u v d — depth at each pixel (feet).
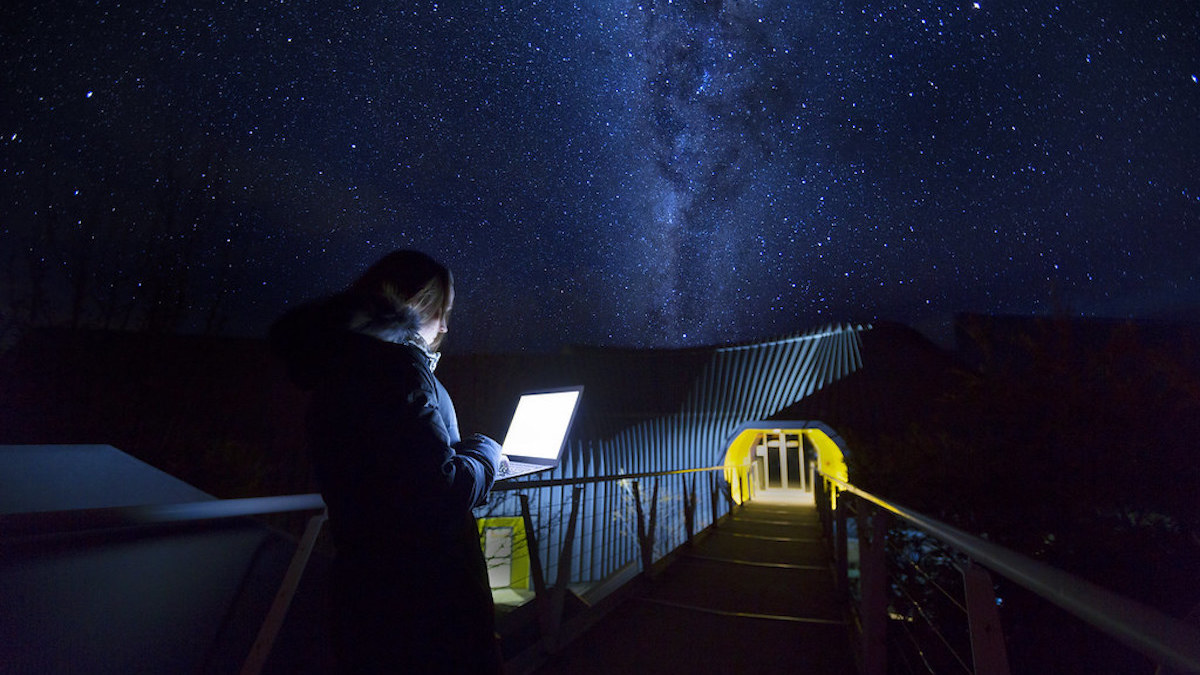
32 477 6.60
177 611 5.97
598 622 14.03
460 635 3.59
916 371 61.16
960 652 12.50
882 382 61.41
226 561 6.82
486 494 3.95
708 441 65.77
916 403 57.11
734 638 13.07
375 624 3.47
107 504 6.56
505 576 32.53
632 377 68.59
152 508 4.83
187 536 6.64
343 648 3.57
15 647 4.60
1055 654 11.01
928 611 13.60
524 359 59.57
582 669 11.00
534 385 58.65
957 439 16.14
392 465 3.41
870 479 21.62
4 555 4.94
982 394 15.66
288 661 7.00
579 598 15.70
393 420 3.46
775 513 47.55
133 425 15.52
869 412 59.47
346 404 3.54
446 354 33.91
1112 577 12.09
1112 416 13.15
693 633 13.39
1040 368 14.62
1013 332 16.06
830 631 13.66
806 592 17.69
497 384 47.96
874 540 10.05
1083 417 13.57
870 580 9.97
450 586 3.60
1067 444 13.55
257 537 7.45
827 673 11.06
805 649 12.41
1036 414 14.25
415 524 3.43
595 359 69.15
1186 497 12.14
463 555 3.75
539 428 5.62
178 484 7.67
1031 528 13.67
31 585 4.96
